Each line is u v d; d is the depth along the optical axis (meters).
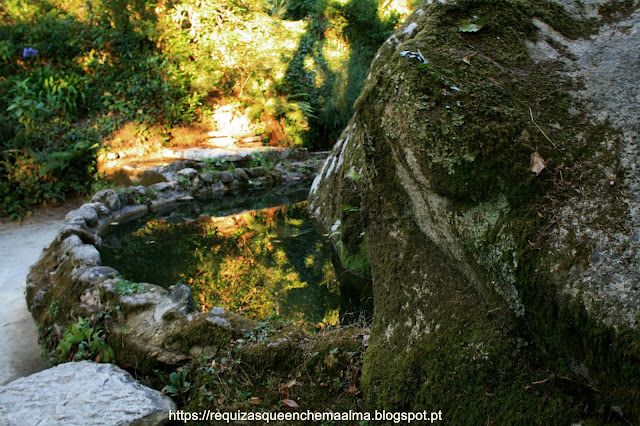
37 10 7.88
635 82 1.64
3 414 1.83
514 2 1.95
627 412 1.28
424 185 1.73
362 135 1.99
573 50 1.83
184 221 5.25
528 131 1.57
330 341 2.07
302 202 6.05
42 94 6.68
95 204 5.09
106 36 7.64
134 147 6.84
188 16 8.22
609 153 1.49
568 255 1.38
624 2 1.97
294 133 8.41
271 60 8.45
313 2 11.67
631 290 1.26
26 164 5.63
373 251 2.16
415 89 1.67
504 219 1.52
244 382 2.00
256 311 2.91
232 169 6.97
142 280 3.47
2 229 5.10
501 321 1.62
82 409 1.87
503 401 1.54
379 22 11.05
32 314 3.05
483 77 1.70
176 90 7.45
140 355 2.23
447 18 1.90
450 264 1.83
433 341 1.75
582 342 1.35
